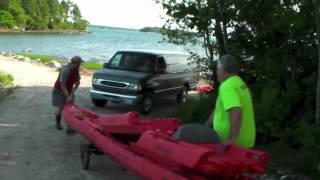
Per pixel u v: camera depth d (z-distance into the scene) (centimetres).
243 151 586
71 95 1201
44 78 2406
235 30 1336
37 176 852
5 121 1319
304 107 1148
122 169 910
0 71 2450
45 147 1052
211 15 1317
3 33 13162
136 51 1730
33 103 1639
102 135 838
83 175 869
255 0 1274
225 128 616
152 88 1620
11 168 892
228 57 607
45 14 17000
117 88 1584
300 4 1150
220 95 609
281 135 1041
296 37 1235
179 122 836
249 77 1291
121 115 853
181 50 1836
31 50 6475
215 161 566
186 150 591
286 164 930
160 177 621
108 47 8644
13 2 15225
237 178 591
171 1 1380
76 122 967
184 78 1855
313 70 1213
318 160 914
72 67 1190
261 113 1097
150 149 661
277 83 1199
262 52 1286
